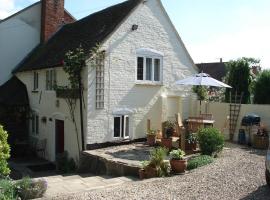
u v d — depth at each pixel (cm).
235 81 2117
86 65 1648
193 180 1041
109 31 1725
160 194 913
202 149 1389
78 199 897
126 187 1006
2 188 922
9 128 2308
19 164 1941
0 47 2491
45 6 2547
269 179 934
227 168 1164
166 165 1177
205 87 2158
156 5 1891
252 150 1530
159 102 1925
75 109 1744
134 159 1405
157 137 1745
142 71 1861
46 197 946
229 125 1867
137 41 1820
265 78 1972
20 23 2567
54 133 1984
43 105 2125
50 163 1966
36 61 2261
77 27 2253
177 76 2002
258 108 1745
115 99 1744
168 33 1953
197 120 1684
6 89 2400
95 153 1552
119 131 1777
